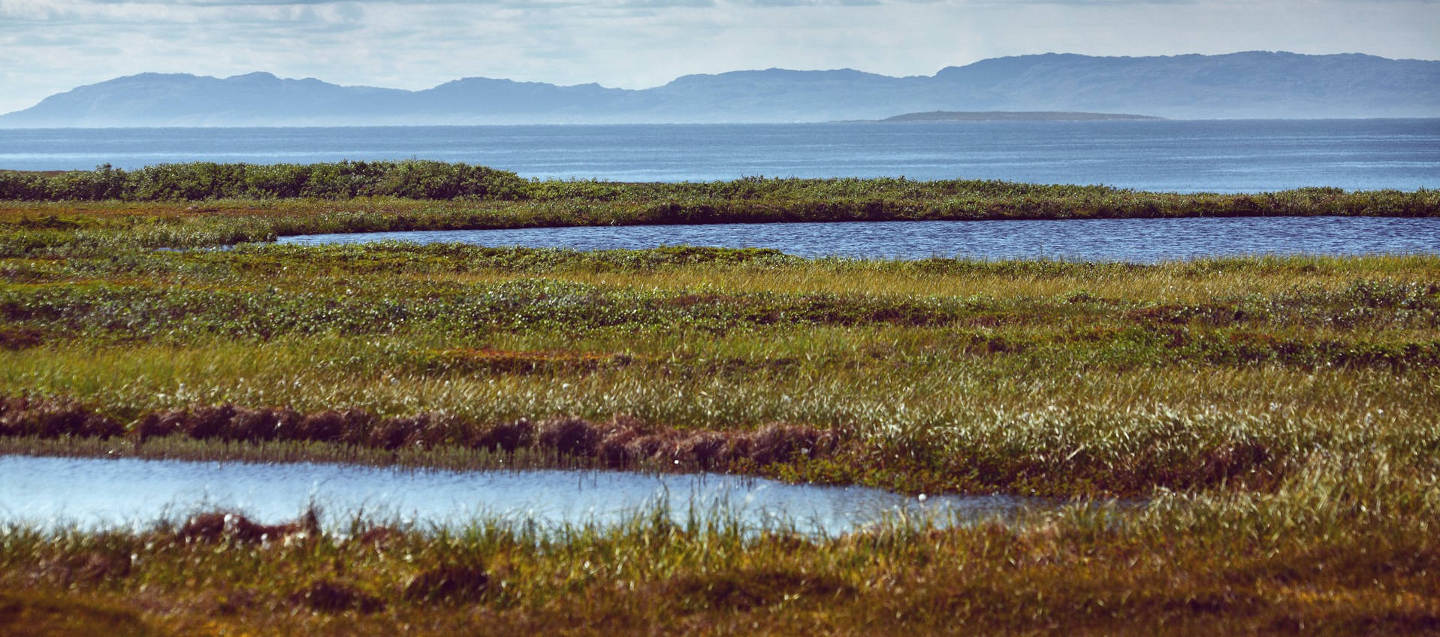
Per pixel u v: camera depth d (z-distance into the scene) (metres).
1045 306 32.78
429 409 19.70
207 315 28.91
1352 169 169.88
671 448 18.22
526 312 30.30
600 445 18.42
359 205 78.50
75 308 29.25
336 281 37.09
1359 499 14.14
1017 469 17.30
